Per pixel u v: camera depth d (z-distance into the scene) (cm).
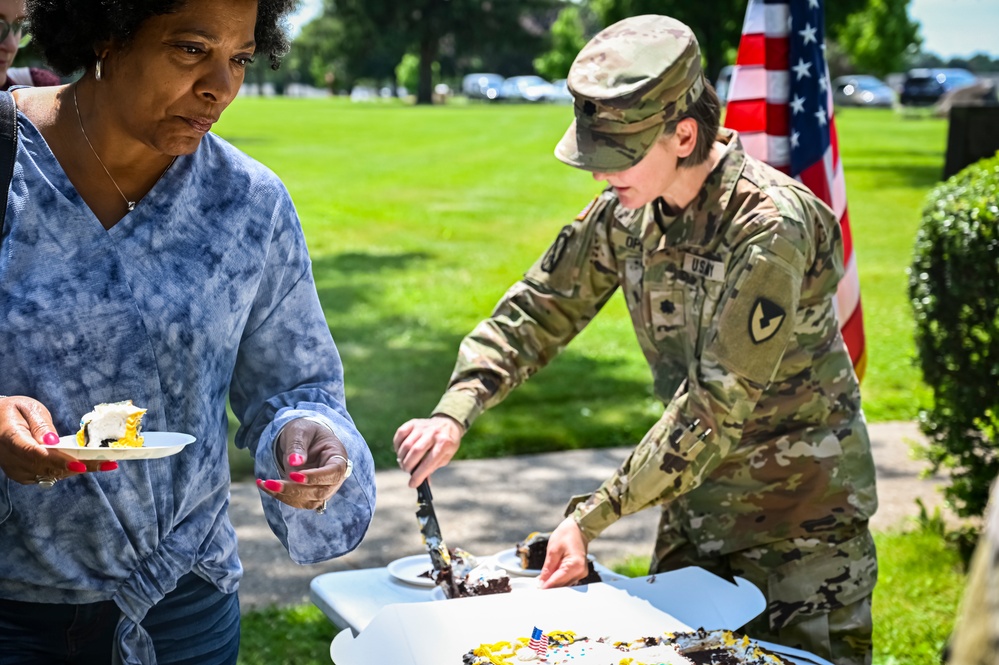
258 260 175
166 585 169
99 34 155
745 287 215
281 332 185
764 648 206
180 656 176
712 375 217
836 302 322
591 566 234
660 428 223
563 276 256
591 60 222
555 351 260
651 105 215
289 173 1950
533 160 2280
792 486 233
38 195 159
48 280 158
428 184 1830
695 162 224
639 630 204
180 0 150
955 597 396
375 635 196
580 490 519
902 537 448
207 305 167
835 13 3259
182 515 172
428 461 239
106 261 160
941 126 3206
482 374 253
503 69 7975
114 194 164
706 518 239
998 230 402
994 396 417
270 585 410
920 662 351
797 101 323
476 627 202
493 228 1362
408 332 834
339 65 7269
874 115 3919
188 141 161
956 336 426
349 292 967
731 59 3544
